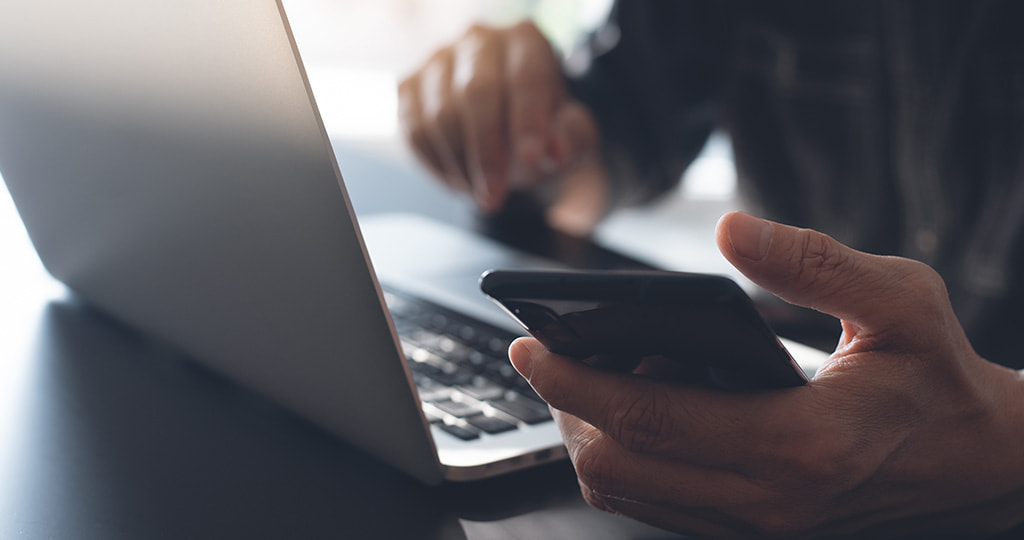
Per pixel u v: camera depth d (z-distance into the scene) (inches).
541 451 14.5
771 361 10.5
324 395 14.7
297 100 10.9
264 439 16.4
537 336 11.2
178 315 18.0
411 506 13.8
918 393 11.9
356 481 14.6
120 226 17.4
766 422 11.3
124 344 22.3
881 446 12.0
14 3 16.0
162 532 12.6
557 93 39.8
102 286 21.5
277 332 14.4
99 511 13.1
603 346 10.9
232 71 11.6
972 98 38.5
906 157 41.8
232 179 12.7
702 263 46.3
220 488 14.2
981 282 37.1
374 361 12.7
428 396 16.8
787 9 47.4
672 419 11.3
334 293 12.3
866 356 11.8
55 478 14.3
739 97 50.3
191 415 17.5
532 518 13.6
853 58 44.6
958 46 38.7
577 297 9.7
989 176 38.8
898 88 42.1
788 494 11.9
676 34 50.4
